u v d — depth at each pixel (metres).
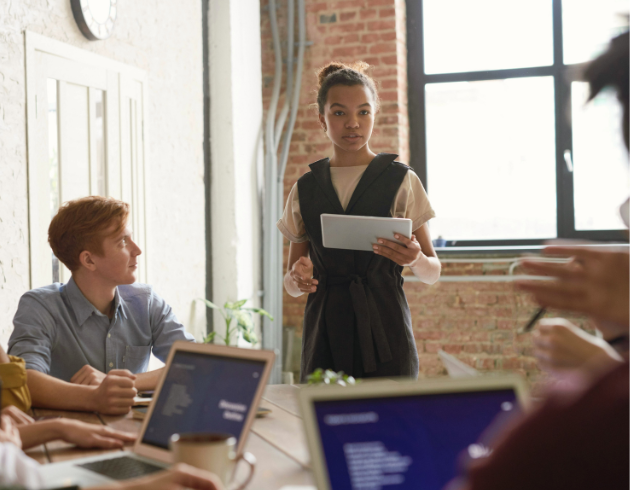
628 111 0.47
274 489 0.92
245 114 4.28
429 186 4.53
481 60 4.44
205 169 4.14
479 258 4.16
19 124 2.55
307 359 1.97
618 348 0.97
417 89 4.54
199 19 3.91
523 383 0.83
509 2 4.37
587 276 0.48
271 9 4.47
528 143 4.35
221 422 0.99
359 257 1.95
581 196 4.25
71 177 2.85
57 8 2.76
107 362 1.84
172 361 1.12
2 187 2.47
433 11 4.50
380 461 0.75
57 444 1.18
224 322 4.12
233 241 4.12
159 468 0.99
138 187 3.31
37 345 1.71
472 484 0.46
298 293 2.14
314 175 2.05
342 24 4.39
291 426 1.30
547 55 4.31
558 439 0.42
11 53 2.50
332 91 2.00
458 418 0.79
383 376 1.91
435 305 4.20
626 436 0.40
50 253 2.72
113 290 1.85
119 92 3.16
